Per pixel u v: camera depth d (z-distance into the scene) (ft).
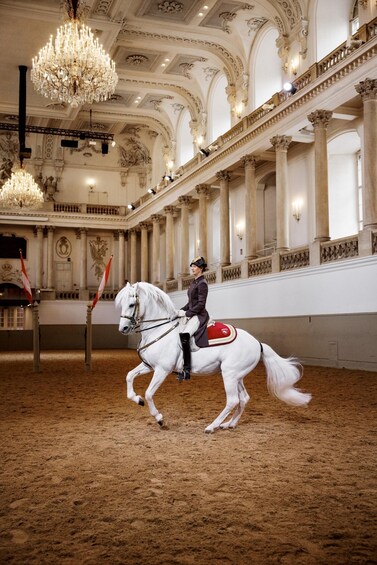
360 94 54.60
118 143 132.36
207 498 14.03
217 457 18.37
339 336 56.54
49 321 126.11
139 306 23.53
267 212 86.22
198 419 26.03
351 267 54.95
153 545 11.07
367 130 53.62
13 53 72.49
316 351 60.23
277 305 68.08
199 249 94.48
